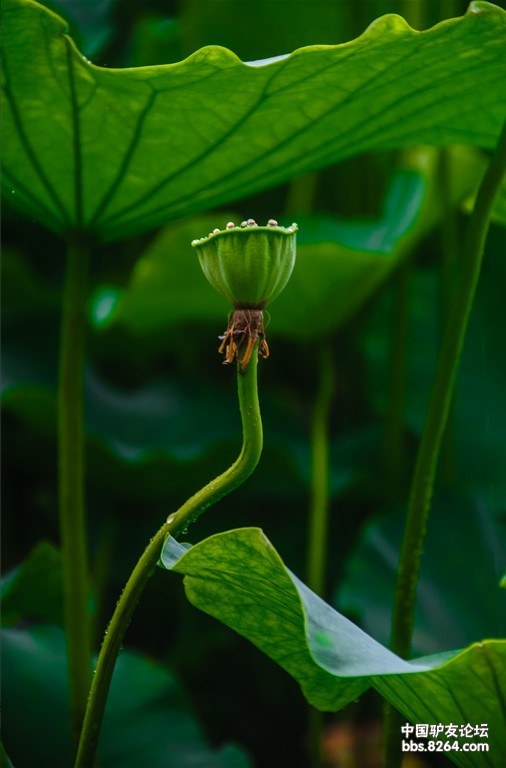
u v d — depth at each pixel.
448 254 2.64
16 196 1.97
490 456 2.89
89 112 1.87
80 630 1.95
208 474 2.83
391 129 1.95
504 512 2.80
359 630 1.74
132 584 1.74
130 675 2.28
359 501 2.99
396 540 2.51
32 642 2.28
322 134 1.92
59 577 2.17
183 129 1.89
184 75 1.82
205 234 2.49
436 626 2.23
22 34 1.78
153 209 1.98
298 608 1.71
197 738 2.22
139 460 2.73
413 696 1.73
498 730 1.72
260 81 1.83
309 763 2.88
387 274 2.70
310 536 2.82
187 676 3.01
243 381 1.70
